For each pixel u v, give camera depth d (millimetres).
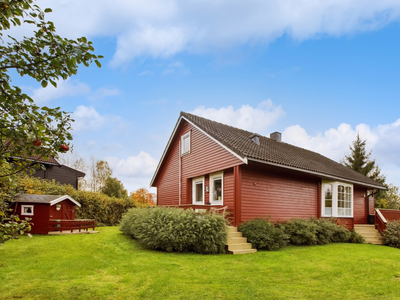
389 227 12914
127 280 5555
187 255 8102
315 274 6398
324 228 11508
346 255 8914
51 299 4488
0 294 4582
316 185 14422
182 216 8734
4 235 2887
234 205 10516
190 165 14516
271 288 5344
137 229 9641
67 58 2709
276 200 12148
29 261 6578
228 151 11336
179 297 4758
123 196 31109
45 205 11383
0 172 2943
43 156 2850
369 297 5012
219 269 6602
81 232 11938
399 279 6176
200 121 14547
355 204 16781
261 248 9570
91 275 5836
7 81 2688
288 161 11922
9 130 2584
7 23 2611
